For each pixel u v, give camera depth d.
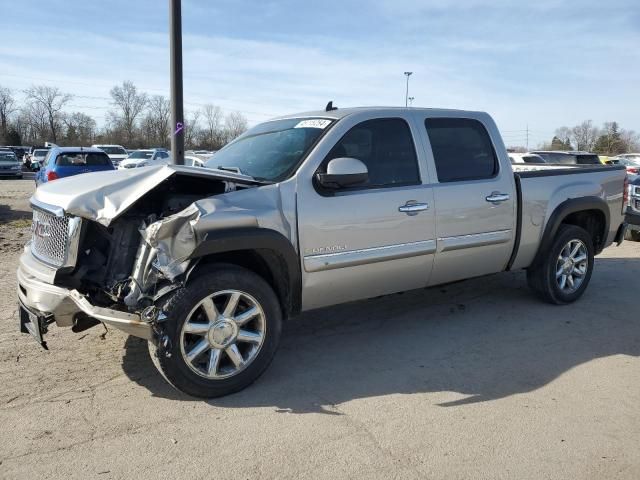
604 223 6.11
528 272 5.77
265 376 3.99
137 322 3.33
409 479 2.79
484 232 4.97
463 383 3.90
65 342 4.53
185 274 3.45
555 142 80.75
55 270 3.63
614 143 80.31
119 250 3.69
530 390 3.80
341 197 4.10
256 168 4.23
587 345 4.65
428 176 4.62
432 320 5.27
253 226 3.64
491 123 5.20
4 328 4.83
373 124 4.44
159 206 3.89
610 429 3.29
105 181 3.71
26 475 2.78
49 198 3.78
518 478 2.81
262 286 3.72
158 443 3.08
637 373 4.09
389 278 4.47
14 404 3.49
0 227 11.24
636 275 7.23
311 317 5.34
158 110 74.94
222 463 2.91
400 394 3.72
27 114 83.94
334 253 4.08
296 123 4.64
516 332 4.95
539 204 5.38
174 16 8.21
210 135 66.88
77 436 3.14
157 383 3.83
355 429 3.26
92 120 84.81
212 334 3.55
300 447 3.06
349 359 4.32
